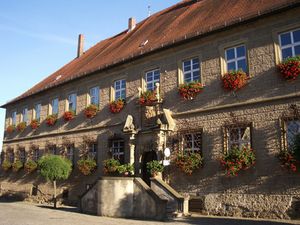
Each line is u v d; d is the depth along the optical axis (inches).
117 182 606.9
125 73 823.1
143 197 572.4
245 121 581.0
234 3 703.7
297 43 549.3
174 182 657.0
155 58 751.1
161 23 911.0
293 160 504.4
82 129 919.0
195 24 729.6
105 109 861.8
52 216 603.5
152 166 657.6
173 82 705.0
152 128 702.5
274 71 561.6
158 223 497.0
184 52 695.1
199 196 615.5
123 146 796.0
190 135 658.2
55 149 1013.8
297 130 526.9
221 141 605.9
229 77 601.3
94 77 914.1
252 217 546.0
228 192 580.1
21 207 808.9
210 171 609.6
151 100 727.7
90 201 660.1
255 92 578.2
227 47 629.6
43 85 1168.8
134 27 1122.7
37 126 1112.2
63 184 941.2
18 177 1168.2
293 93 534.3
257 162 555.2
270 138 548.1
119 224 490.0
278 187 527.2
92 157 881.5
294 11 549.6
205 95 644.7
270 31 577.0
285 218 513.7
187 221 516.1
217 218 549.0
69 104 1002.7
